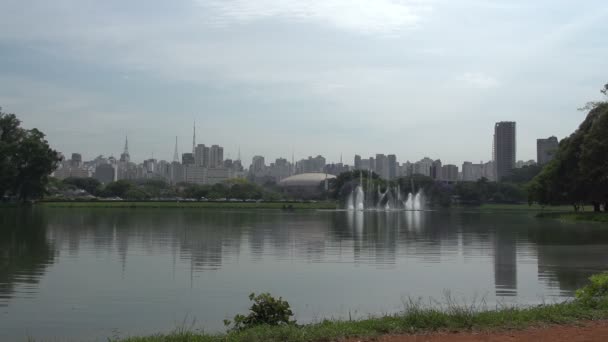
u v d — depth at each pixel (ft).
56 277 58.90
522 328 33.71
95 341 35.40
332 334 31.45
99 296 49.14
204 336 31.09
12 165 287.69
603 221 168.45
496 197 440.04
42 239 102.42
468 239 108.58
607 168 175.22
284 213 262.47
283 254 81.51
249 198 493.77
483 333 32.55
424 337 31.60
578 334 32.19
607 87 190.70
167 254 80.18
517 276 61.16
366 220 191.83
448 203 402.52
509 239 108.17
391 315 40.40
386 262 73.31
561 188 204.54
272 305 34.81
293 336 30.73
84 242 97.09
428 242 101.50
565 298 48.67
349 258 77.20
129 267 66.59
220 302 46.96
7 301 46.85
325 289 53.47
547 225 157.99
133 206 327.47
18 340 35.78
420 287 54.60
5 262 70.44
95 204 343.67
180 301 47.21
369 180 395.75
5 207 293.84
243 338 30.22
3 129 300.81
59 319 40.88
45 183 313.12
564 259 75.66
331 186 465.06
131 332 37.47
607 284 40.68
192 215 224.12
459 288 53.98
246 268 66.80
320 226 151.53
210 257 77.20
